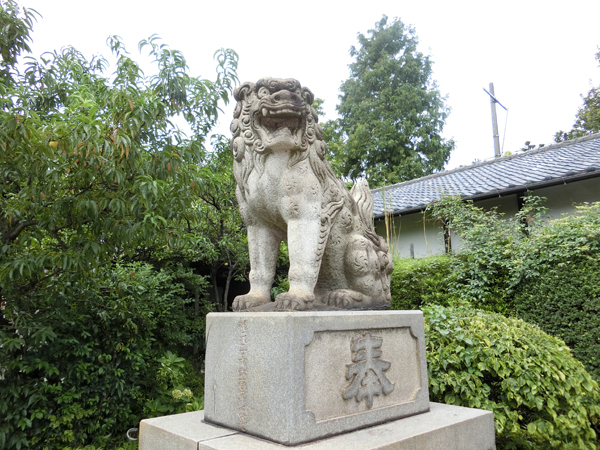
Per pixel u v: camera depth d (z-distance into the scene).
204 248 5.59
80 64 4.50
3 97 2.85
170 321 5.44
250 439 1.83
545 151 8.62
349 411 1.97
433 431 1.96
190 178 3.23
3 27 3.33
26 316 3.45
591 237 4.41
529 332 3.30
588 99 13.48
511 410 2.95
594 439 3.06
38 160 2.74
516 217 5.55
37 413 3.35
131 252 3.67
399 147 13.94
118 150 2.89
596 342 4.14
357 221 2.59
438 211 6.28
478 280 5.09
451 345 3.13
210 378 2.19
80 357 3.79
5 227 3.11
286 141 2.09
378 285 2.51
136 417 3.99
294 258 2.14
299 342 1.80
